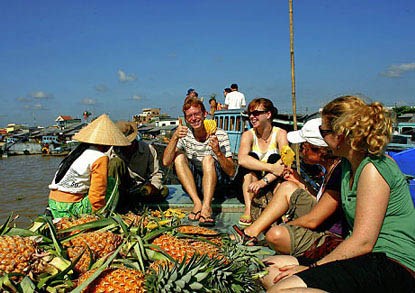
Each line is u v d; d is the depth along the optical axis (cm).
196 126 550
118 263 268
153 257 276
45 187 2514
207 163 509
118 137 451
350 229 308
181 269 240
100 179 423
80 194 434
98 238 279
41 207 1884
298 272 273
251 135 555
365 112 270
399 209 271
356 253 271
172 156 546
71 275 257
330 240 344
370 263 262
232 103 1750
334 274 257
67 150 5672
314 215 360
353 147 275
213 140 518
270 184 505
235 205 564
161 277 238
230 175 562
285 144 542
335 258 275
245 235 395
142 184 586
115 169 516
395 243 271
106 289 234
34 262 248
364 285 252
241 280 271
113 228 300
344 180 306
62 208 428
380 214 269
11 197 2147
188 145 574
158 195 591
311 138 361
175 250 280
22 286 227
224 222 515
